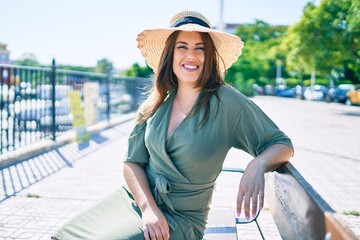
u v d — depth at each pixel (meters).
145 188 2.16
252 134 2.02
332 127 13.20
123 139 9.77
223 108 2.02
